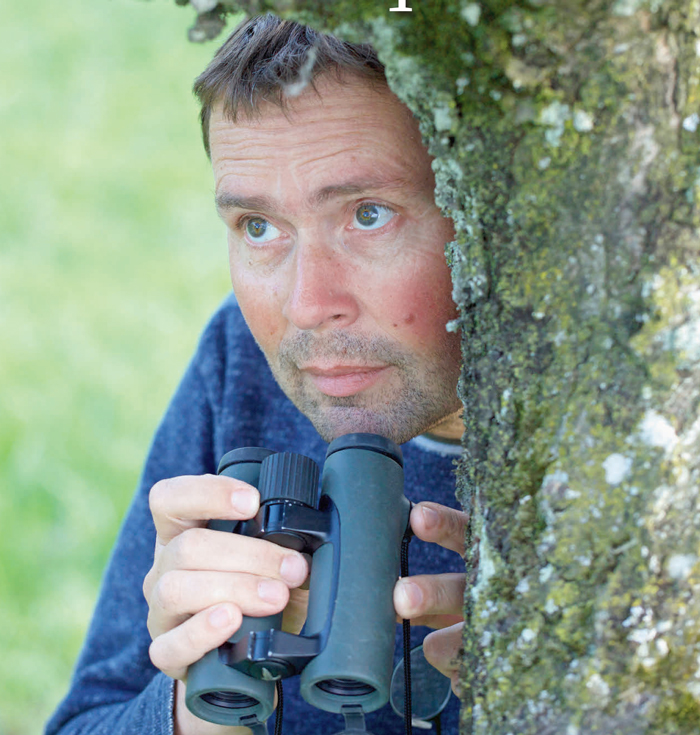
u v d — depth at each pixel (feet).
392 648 3.51
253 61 3.87
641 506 2.79
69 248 16.67
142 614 6.00
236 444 6.10
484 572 3.10
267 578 3.68
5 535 11.64
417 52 2.83
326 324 3.99
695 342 2.75
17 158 18.67
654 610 2.79
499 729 2.98
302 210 3.89
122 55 21.97
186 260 16.53
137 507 6.36
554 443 2.94
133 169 18.60
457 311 4.00
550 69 2.73
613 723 2.82
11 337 14.51
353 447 3.83
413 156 3.78
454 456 5.24
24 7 23.50
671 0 2.64
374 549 3.59
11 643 10.55
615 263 2.83
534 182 2.87
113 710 5.52
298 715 5.49
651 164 2.76
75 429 13.06
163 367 14.25
